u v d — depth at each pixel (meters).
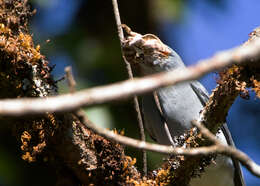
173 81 3.12
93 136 6.24
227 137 9.09
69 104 3.15
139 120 7.46
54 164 6.40
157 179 6.36
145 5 12.62
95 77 11.36
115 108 10.39
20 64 6.01
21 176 10.41
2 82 5.93
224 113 6.14
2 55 5.93
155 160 10.06
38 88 6.07
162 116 8.82
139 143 4.22
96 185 6.23
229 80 5.99
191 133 6.36
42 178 10.50
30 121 6.02
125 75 11.34
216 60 3.09
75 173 6.30
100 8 12.48
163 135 8.84
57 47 11.70
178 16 12.32
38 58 6.12
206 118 6.19
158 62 8.31
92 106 3.17
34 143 6.12
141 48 8.08
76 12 12.48
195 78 3.10
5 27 6.11
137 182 6.30
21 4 6.34
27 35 6.20
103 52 11.57
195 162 6.26
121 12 12.76
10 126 6.24
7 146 10.41
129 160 6.40
